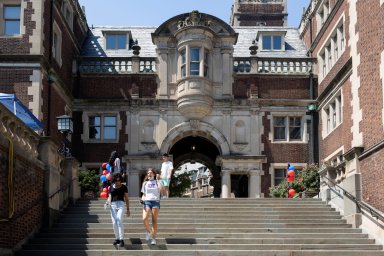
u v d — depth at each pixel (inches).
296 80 1225.4
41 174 636.1
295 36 1422.2
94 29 1396.4
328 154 1119.0
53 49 1052.5
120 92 1200.8
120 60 1214.9
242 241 600.1
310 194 1006.4
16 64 941.8
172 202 769.6
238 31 1417.3
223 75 1202.6
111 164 702.5
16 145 549.0
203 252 550.6
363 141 724.7
